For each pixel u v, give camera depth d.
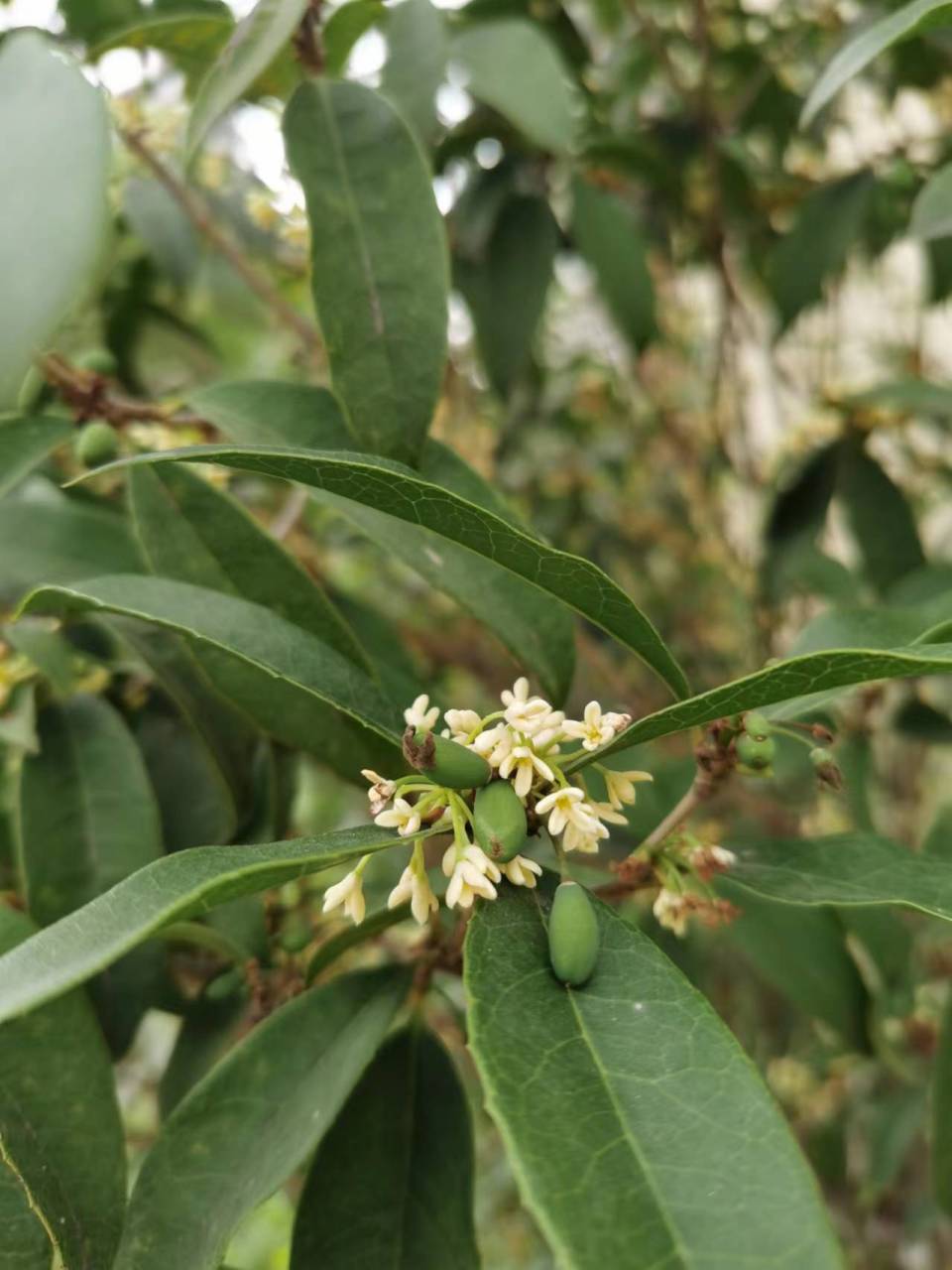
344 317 0.20
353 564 0.46
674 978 0.13
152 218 0.33
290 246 0.34
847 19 0.38
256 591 0.21
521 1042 0.12
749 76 0.41
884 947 0.29
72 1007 0.18
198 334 0.36
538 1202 0.10
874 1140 0.37
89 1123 0.18
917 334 0.45
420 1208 0.19
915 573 0.30
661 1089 0.12
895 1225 0.43
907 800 0.47
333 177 0.21
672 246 0.42
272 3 0.19
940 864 0.18
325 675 0.17
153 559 0.21
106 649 0.28
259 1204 0.16
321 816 0.48
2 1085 0.18
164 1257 0.16
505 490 0.44
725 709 0.14
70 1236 0.17
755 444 0.51
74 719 0.24
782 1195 0.11
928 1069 0.36
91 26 0.30
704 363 0.52
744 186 0.39
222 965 0.24
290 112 0.21
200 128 0.19
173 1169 0.17
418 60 0.26
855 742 0.31
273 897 0.23
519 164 0.32
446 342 0.20
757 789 0.42
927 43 0.36
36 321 0.15
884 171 0.36
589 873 0.22
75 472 0.30
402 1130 0.19
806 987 0.27
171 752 0.26
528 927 0.14
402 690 0.25
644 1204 0.11
